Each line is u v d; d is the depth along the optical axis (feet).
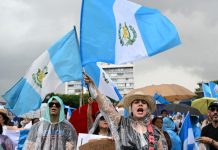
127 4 23.06
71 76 24.93
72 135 21.16
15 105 27.22
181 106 41.06
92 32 22.74
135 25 22.86
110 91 30.83
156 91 47.60
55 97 21.27
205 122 30.73
